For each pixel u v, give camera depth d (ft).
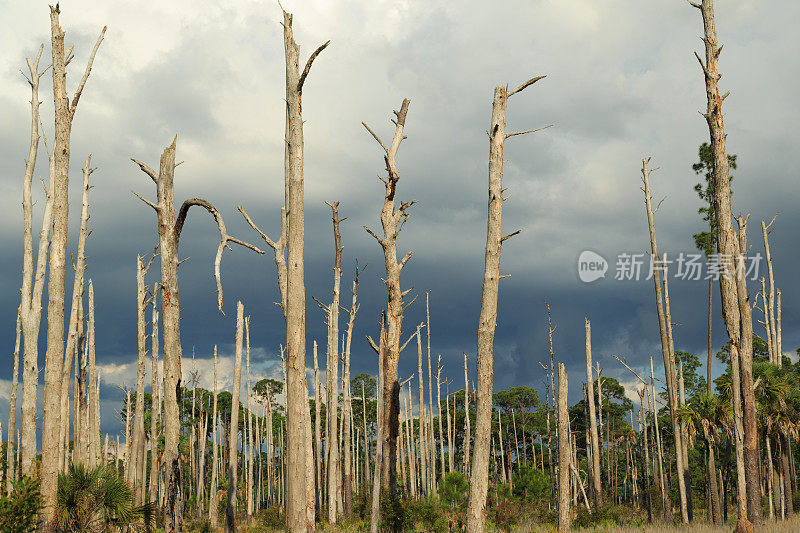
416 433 240.94
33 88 56.59
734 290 59.26
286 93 33.24
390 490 62.85
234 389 82.23
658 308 99.66
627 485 232.12
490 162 47.34
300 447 31.48
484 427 44.91
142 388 80.18
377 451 59.93
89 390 81.25
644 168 101.04
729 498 165.37
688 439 95.76
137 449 77.82
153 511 46.44
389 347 62.54
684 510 96.68
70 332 68.69
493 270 46.29
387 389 62.28
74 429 75.56
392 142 62.44
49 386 43.01
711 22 58.75
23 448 46.14
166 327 43.06
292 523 30.63
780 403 98.99
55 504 41.73
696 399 99.14
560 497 81.71
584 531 86.43
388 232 62.39
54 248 44.34
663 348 99.91
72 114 45.80
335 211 86.69
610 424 234.79
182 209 42.06
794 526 62.44
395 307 62.75
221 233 39.01
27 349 48.55
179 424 43.11
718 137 58.18
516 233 46.37
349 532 75.87
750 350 61.36
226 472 214.69
